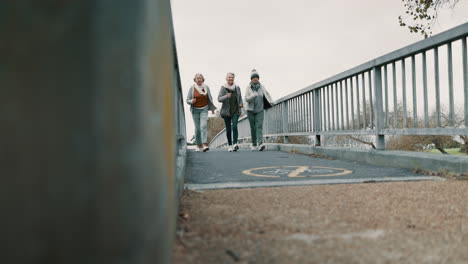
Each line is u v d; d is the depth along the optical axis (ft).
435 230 7.00
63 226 2.38
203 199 10.48
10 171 2.36
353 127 23.40
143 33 2.81
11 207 2.36
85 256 2.40
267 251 5.79
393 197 10.28
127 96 2.60
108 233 2.46
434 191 11.09
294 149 33.68
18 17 2.38
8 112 2.36
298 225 7.42
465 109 14.43
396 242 6.25
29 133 2.36
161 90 3.97
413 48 16.84
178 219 7.78
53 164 2.37
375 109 20.77
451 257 5.49
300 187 12.45
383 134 20.18
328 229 7.11
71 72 2.39
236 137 37.42
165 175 4.08
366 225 7.41
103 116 2.44
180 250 5.81
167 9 5.45
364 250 5.83
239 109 37.40
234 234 6.77
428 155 16.35
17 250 2.36
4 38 2.36
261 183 13.52
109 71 2.49
